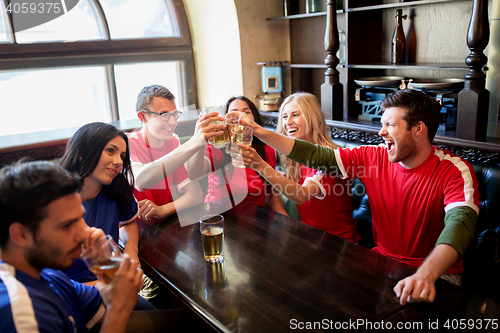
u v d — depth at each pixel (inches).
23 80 119.2
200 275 49.9
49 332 32.6
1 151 94.3
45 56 119.8
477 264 67.9
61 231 33.3
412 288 43.3
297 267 50.5
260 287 46.4
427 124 57.1
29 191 31.6
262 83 128.7
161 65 143.1
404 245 63.1
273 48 135.4
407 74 110.0
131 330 47.1
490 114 89.8
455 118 90.0
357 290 44.9
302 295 44.4
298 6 131.4
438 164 57.9
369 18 112.7
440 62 100.8
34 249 33.1
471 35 78.1
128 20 133.5
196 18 141.2
